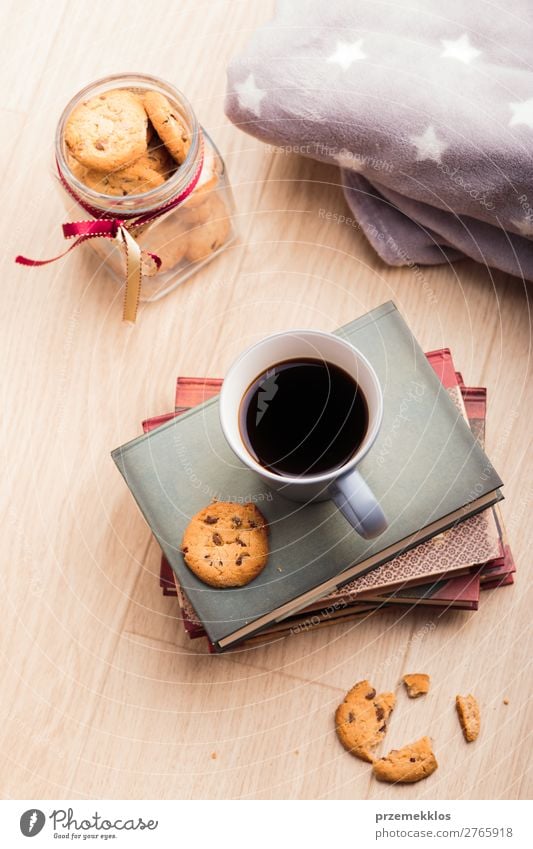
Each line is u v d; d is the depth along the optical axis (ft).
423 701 3.80
